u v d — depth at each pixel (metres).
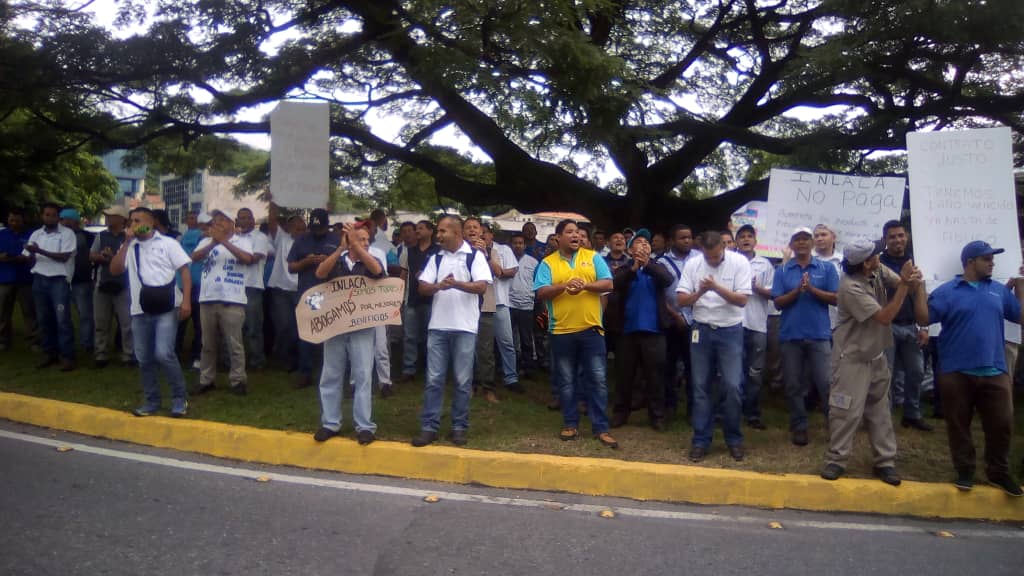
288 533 5.12
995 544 5.39
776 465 6.54
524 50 9.13
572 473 6.24
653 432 7.56
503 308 8.93
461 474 6.39
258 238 9.39
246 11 10.98
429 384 6.88
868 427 6.28
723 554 5.02
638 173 12.90
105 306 9.45
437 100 12.20
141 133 12.44
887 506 5.96
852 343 6.19
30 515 5.24
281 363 9.73
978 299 5.98
